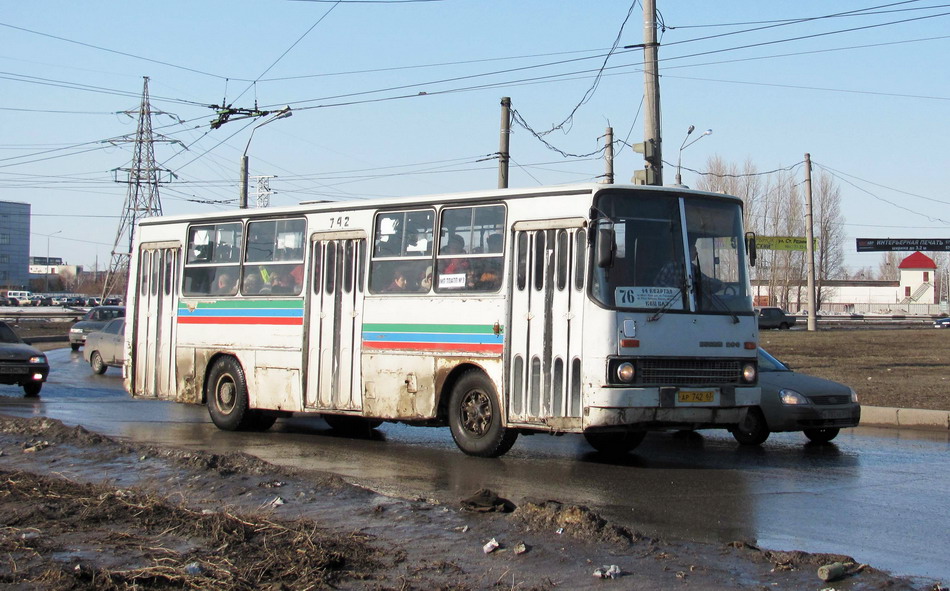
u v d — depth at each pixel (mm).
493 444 11750
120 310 38906
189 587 6051
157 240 16484
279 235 14602
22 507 8242
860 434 15320
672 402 10898
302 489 8945
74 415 16859
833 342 41094
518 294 11562
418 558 6680
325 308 13758
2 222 132375
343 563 6508
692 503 9102
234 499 8703
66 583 6031
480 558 6680
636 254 11109
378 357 13016
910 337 45188
